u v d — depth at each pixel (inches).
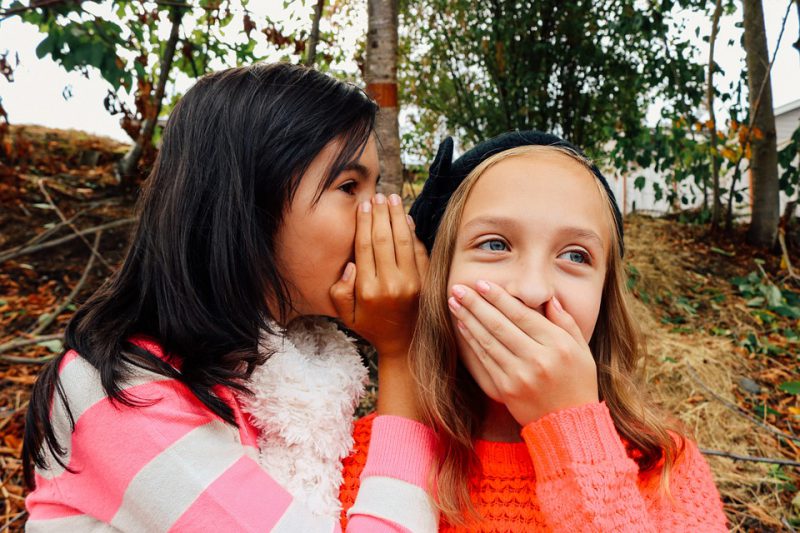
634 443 33.0
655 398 96.2
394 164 74.4
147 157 122.6
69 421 29.8
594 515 25.5
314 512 30.0
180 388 30.3
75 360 31.2
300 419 31.4
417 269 35.2
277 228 32.5
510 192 29.7
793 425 95.0
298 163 31.6
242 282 32.4
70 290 113.6
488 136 179.9
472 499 32.1
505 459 32.9
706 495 32.5
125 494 27.4
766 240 165.5
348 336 40.8
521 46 165.9
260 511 27.2
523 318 28.4
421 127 193.0
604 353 35.2
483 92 182.2
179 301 32.1
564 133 173.0
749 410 99.3
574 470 26.5
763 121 159.6
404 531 28.2
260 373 32.2
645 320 122.9
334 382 33.6
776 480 79.0
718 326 128.3
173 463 27.5
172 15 96.7
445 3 170.4
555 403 28.0
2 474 71.7
